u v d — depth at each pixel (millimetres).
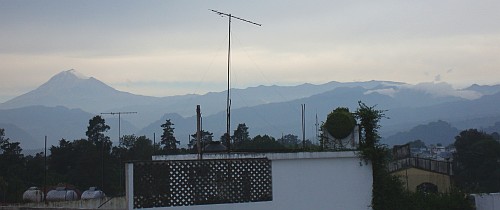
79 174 65625
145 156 72688
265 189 24172
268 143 53219
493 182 56125
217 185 23578
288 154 24438
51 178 64188
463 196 26516
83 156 67688
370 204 25281
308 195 24547
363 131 25797
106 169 66250
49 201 40344
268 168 24266
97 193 47781
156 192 22859
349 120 25812
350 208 24969
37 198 47406
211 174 23531
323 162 24828
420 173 35219
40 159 71750
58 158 69688
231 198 23719
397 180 25859
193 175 23328
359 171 25250
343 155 24953
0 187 52812
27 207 32375
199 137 26703
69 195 47938
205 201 23391
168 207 22953
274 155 24344
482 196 26516
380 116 25938
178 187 23125
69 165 69312
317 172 24734
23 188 56844
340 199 24891
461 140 62438
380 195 25312
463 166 59406
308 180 24609
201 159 23500
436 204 26062
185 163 23234
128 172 22625
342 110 27078
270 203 24109
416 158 36031
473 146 60000
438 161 35625
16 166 67000
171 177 23062
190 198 23219
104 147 71562
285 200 24297
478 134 62625
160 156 26828
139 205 22641
